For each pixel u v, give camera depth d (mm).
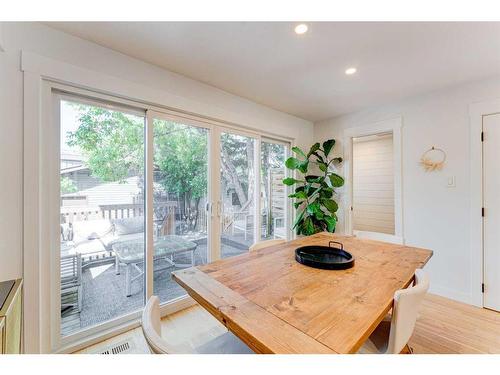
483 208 2271
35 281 1479
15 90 1424
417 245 2668
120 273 1969
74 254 1747
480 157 2283
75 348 1672
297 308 873
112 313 1917
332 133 3574
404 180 2775
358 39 1671
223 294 981
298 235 3615
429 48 1771
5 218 1402
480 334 1852
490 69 2090
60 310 1673
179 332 1935
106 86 1762
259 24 1522
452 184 2445
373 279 1140
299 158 3562
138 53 1851
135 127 2045
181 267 2322
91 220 1825
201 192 2490
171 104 2131
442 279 2502
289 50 1815
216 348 1046
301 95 2693
